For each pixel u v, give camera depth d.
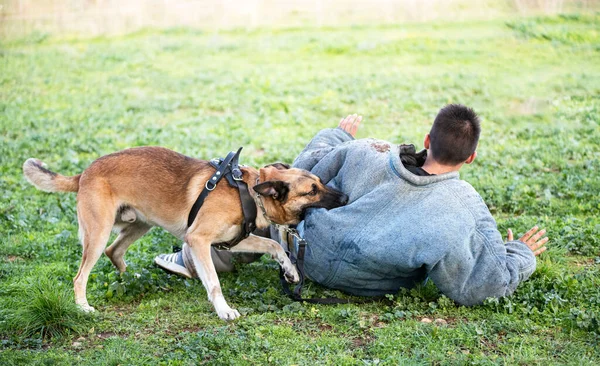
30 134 9.70
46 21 20.75
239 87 12.80
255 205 4.59
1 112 11.20
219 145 9.10
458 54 14.78
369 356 3.88
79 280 4.57
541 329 4.14
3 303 4.47
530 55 14.39
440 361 3.77
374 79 12.95
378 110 10.94
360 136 9.52
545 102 10.95
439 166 4.35
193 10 21.22
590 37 15.36
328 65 14.59
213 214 4.50
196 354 3.84
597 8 17.86
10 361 3.76
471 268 4.30
